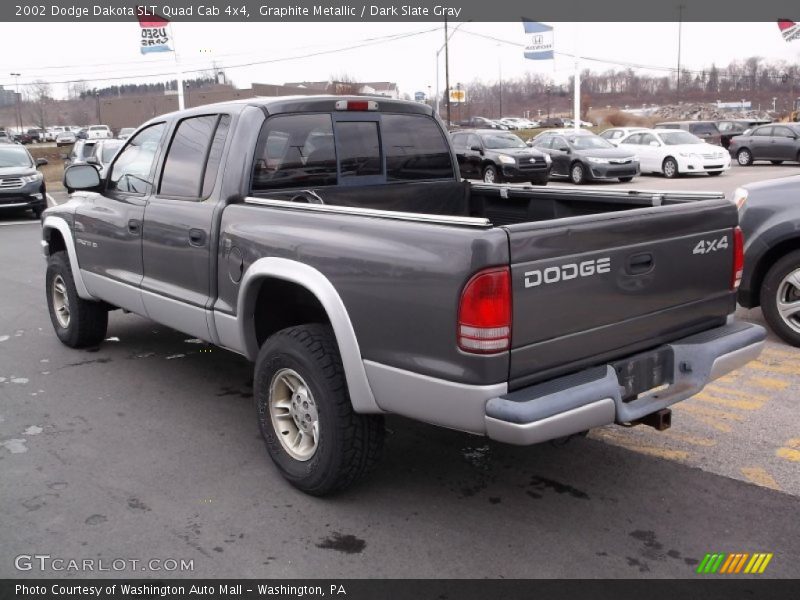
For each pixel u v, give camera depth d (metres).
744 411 4.87
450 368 3.03
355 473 3.63
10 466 4.18
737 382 5.39
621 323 3.37
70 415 4.94
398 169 4.96
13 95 115.00
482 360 2.93
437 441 4.48
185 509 3.70
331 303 3.44
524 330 3.00
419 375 3.14
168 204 4.66
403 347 3.19
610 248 3.26
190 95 72.19
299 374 3.66
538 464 4.16
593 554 3.28
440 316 3.03
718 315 3.89
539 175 21.33
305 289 3.99
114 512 3.67
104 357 6.20
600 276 3.23
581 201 4.64
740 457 4.21
